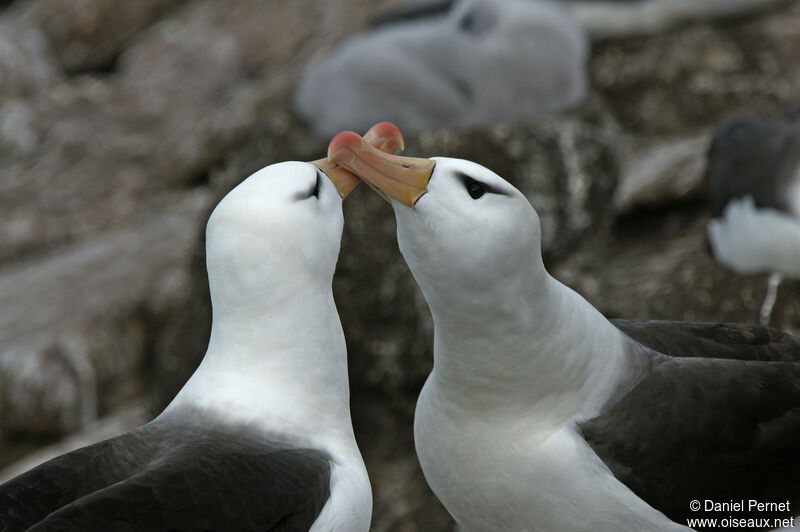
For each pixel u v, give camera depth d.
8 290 14.81
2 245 16.30
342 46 12.63
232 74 19.14
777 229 10.35
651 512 5.64
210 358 5.56
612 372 5.80
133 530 4.56
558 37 11.80
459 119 11.89
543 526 5.80
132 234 15.77
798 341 6.66
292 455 5.25
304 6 19.27
